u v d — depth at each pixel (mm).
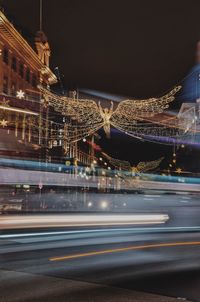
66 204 44844
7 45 67750
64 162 82938
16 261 11914
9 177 59531
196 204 38156
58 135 83938
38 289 8766
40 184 59781
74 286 9031
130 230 20625
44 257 12602
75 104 54562
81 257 12617
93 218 21797
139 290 8766
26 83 77312
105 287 8969
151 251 13977
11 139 63500
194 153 87188
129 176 79812
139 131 60250
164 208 34875
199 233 19766
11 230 19609
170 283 9414
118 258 12500
